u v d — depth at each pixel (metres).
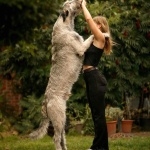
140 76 12.50
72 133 11.52
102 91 7.11
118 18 11.94
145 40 12.25
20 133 11.95
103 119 7.13
